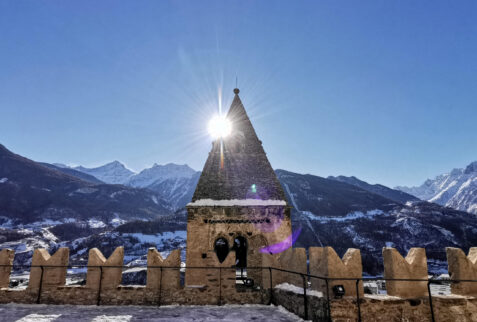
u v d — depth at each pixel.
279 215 19.73
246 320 11.91
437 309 11.47
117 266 14.88
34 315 12.54
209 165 21.22
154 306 14.44
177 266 15.02
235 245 21.98
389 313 11.03
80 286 14.84
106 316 12.45
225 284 15.09
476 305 11.77
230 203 19.56
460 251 12.46
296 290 13.16
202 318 12.20
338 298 10.78
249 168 21.23
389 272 11.91
